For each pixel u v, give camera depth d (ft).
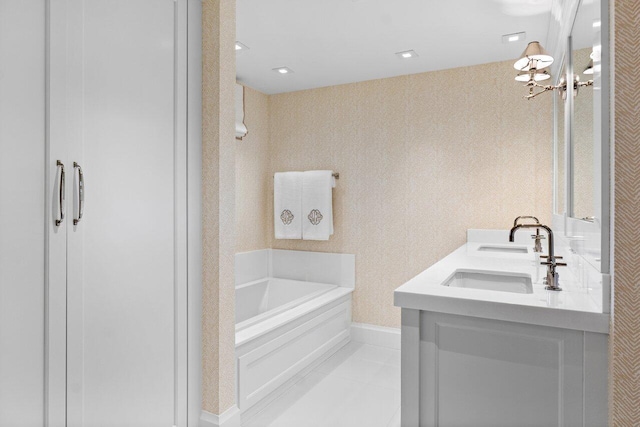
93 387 4.78
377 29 8.36
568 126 6.64
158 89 5.61
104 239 4.89
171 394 5.88
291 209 12.25
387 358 10.41
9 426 3.99
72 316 4.53
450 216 10.66
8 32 3.94
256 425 7.11
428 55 9.76
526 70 7.30
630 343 3.30
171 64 5.84
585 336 3.72
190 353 6.20
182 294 6.04
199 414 6.36
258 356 7.52
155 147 5.58
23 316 4.09
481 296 4.27
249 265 12.29
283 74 11.13
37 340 4.22
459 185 10.56
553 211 9.19
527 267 6.25
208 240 6.36
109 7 4.91
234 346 6.66
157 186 5.62
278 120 12.99
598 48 3.85
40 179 4.22
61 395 4.42
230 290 6.56
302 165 12.62
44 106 4.25
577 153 5.89
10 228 3.97
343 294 11.14
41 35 4.22
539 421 3.96
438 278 5.30
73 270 4.53
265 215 13.11
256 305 12.37
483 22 8.03
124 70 5.11
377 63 10.29
